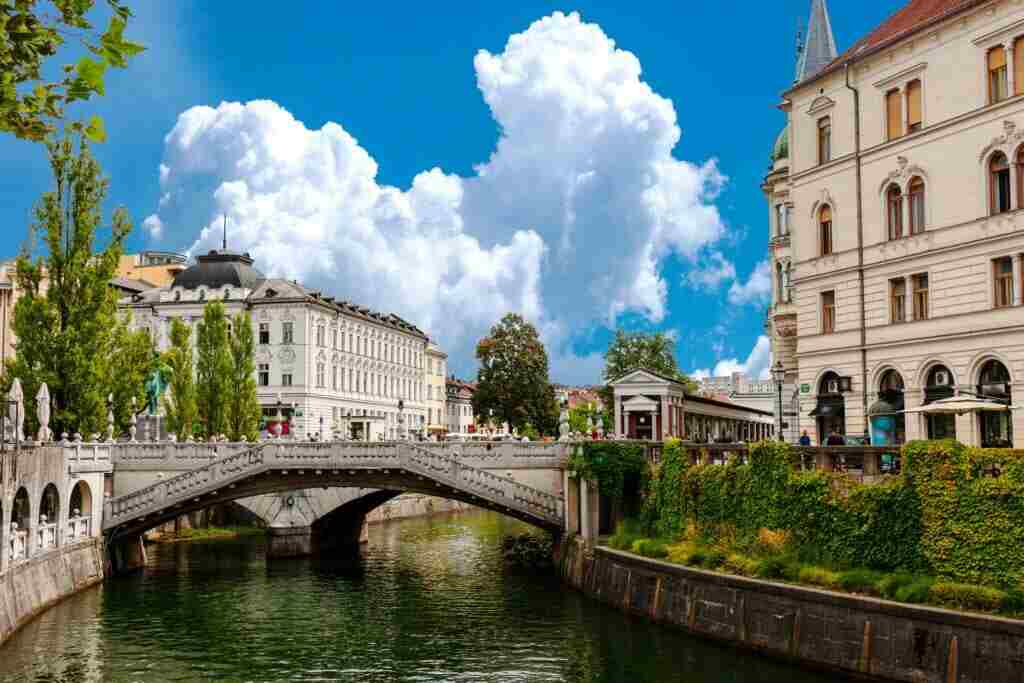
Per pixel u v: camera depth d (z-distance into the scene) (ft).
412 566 179.73
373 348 396.57
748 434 314.96
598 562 140.26
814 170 160.66
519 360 355.97
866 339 149.89
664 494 138.31
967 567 91.66
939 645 83.35
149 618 130.52
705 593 111.14
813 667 94.53
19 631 121.08
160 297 344.28
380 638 119.44
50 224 173.47
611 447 152.05
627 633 116.67
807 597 96.22
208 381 245.65
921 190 142.61
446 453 163.84
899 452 101.09
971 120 133.80
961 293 134.62
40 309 170.81
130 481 167.32
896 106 147.43
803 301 162.61
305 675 102.89
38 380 168.35
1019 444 125.49
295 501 186.70
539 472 164.66
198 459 167.02
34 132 41.29
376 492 186.29
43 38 40.11
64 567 143.43
